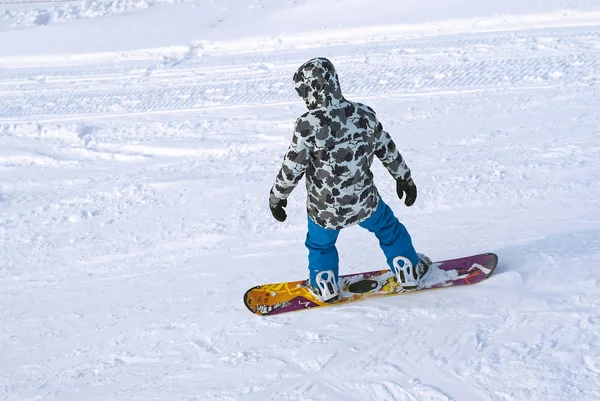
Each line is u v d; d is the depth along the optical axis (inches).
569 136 359.3
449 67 526.6
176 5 882.1
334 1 770.8
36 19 917.8
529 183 304.0
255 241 312.0
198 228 342.0
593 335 160.6
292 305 216.5
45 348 239.5
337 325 197.0
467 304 191.5
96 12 920.3
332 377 170.1
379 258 249.4
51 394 198.2
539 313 176.6
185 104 559.2
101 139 514.3
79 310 271.1
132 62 715.4
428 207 303.6
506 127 395.9
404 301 203.0
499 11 637.9
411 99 480.1
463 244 243.9
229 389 175.8
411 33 646.5
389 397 156.4
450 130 410.6
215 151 458.0
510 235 242.5
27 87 675.4
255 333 205.2
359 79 536.4
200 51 722.2
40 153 506.9
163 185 410.9
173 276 288.4
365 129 190.2
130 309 259.0
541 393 144.8
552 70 478.0
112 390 191.2
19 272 333.4
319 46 661.3
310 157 190.9
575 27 569.6
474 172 332.2
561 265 201.2
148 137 503.8
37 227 386.0
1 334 261.4
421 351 171.6
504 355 161.0
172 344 214.1
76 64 745.0
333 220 198.4
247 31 741.9
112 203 400.5
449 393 152.3
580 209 260.5
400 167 202.5
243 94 560.4
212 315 229.1
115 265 320.5
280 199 200.7
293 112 502.9
